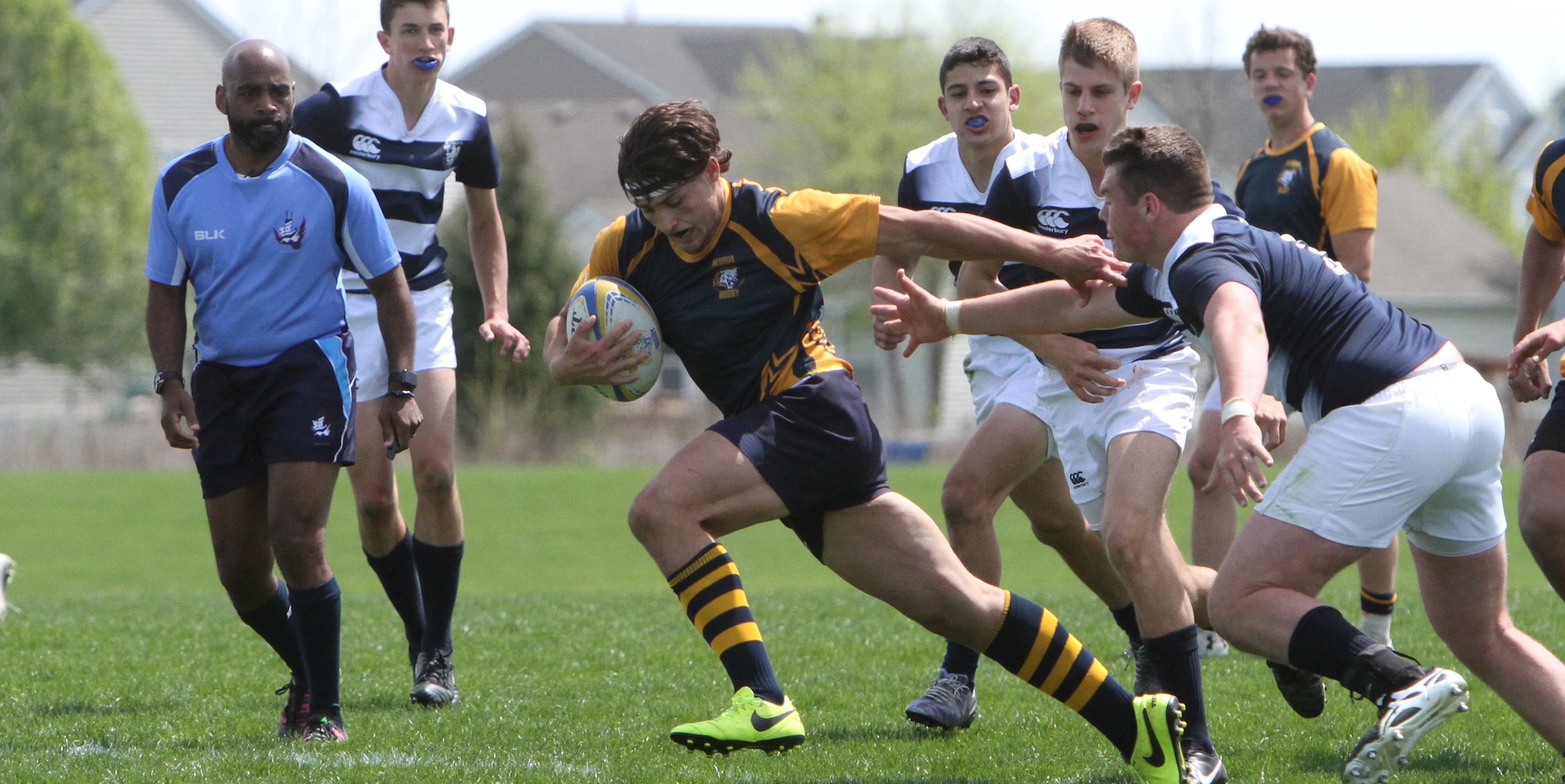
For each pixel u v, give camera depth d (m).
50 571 59.16
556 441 110.00
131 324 126.31
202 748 18.94
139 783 16.39
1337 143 27.11
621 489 88.81
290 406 18.77
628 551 65.31
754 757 18.56
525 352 24.69
